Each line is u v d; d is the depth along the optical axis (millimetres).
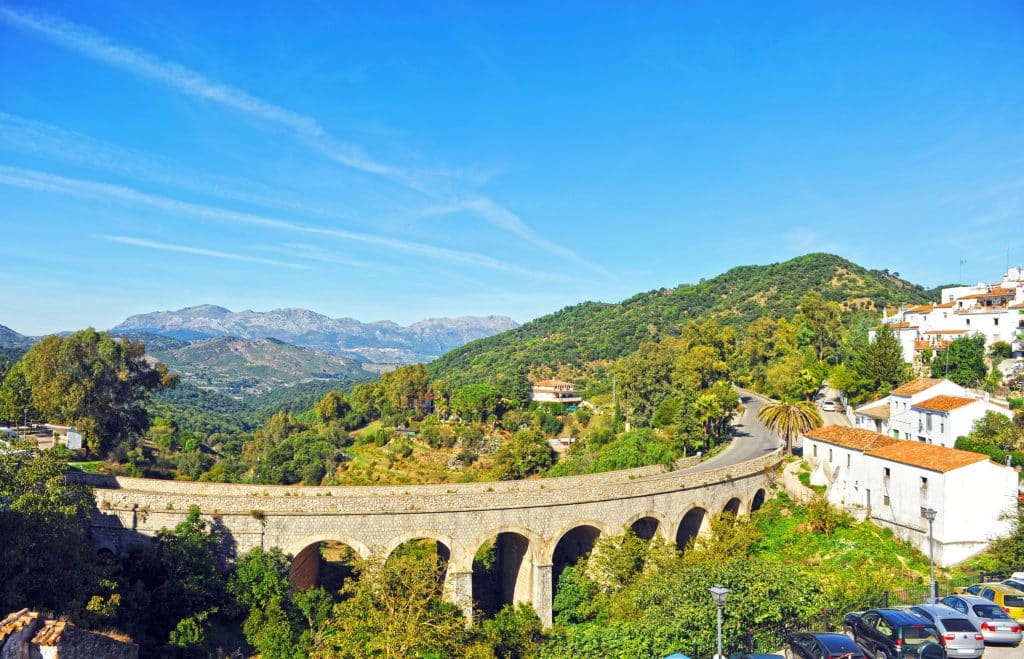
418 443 112250
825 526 52656
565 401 137250
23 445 33219
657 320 194375
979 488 44688
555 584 52344
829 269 192000
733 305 186625
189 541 40281
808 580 32062
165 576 38750
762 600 29156
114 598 32906
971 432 56906
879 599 31750
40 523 30250
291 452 103500
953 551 44312
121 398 68312
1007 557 38844
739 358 125250
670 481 53688
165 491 49625
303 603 40219
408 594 35688
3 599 27672
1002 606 28859
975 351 75500
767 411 71688
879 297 157375
